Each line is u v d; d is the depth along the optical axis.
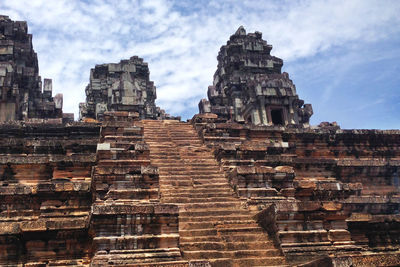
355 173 24.28
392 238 16.31
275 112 40.75
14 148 20.44
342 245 14.00
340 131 26.41
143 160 17.11
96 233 12.36
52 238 13.62
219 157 20.64
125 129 20.88
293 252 13.30
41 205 16.20
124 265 11.26
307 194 18.23
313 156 25.70
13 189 16.11
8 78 30.39
